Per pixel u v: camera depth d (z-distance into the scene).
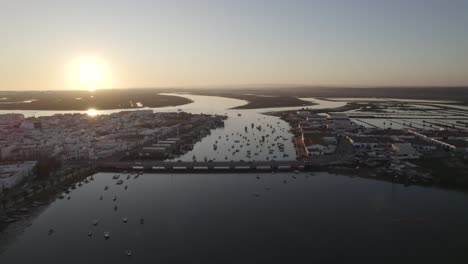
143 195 177.50
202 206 161.88
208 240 130.25
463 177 188.50
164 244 127.94
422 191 175.62
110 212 156.75
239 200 168.50
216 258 118.06
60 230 140.12
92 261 117.62
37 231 139.50
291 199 168.25
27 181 196.00
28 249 125.88
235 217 149.50
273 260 116.62
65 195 178.50
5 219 149.12
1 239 133.25
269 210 155.88
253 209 157.38
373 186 184.25
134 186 191.50
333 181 193.62
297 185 188.38
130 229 140.25
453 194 171.25
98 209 160.12
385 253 119.69
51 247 127.19
